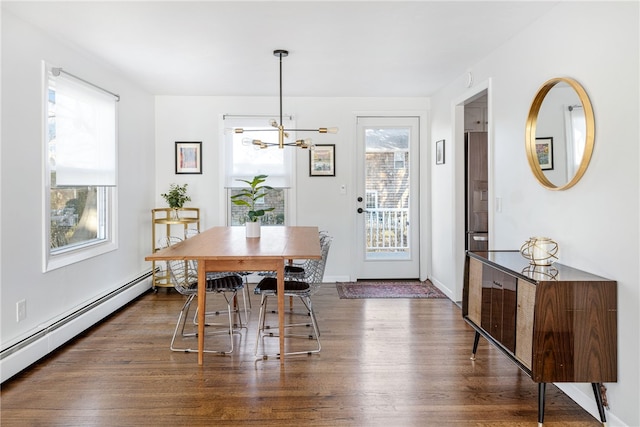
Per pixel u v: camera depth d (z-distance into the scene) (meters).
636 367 2.10
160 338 3.56
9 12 2.83
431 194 5.56
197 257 2.86
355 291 5.13
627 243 2.14
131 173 4.78
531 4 2.72
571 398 2.56
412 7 2.80
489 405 2.47
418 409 2.43
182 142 5.50
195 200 5.54
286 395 2.59
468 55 3.77
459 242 4.65
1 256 2.77
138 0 2.68
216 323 3.94
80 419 2.31
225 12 2.87
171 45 3.51
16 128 2.91
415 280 5.75
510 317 2.48
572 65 2.57
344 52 3.70
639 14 2.05
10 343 2.81
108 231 4.33
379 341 3.49
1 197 2.77
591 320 2.19
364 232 5.75
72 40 3.38
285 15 2.92
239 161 5.55
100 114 4.04
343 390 2.65
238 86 4.96
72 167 3.61
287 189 5.61
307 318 4.11
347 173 5.61
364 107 5.57
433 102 5.42
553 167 2.74
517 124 3.24
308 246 3.28
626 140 2.15
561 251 2.68
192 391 2.64
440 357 3.16
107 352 3.26
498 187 3.56
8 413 2.38
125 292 4.48
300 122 5.55
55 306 3.35
